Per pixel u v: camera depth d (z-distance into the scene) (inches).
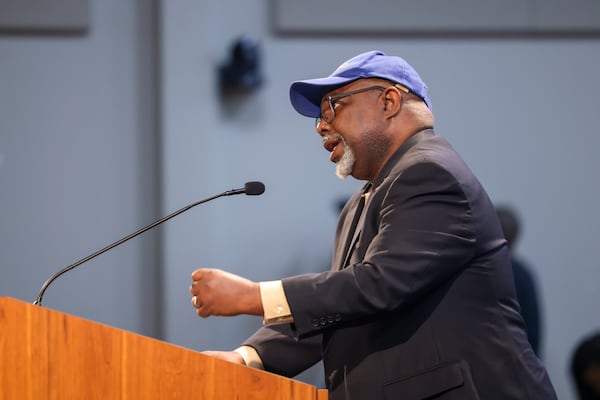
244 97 612.1
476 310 256.8
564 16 622.2
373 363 253.9
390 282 242.7
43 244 601.6
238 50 594.9
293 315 244.4
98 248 602.9
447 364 248.4
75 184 605.6
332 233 611.5
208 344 589.0
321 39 621.6
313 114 298.8
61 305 600.4
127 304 602.2
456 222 251.8
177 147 597.6
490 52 626.8
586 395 453.7
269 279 606.9
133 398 210.5
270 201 610.9
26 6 603.5
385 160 279.4
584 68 627.8
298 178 613.6
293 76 617.6
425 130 277.1
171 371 213.2
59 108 608.1
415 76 284.8
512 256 498.3
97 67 611.5
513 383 253.0
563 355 614.2
